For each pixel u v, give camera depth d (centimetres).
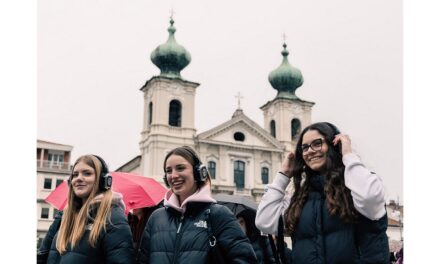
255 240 529
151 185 656
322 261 325
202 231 370
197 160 402
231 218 378
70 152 3941
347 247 320
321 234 332
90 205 395
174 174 393
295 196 362
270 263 531
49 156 3897
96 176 406
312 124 369
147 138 3925
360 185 321
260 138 4228
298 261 339
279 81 4700
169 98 3984
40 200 3722
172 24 4338
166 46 4244
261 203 388
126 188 627
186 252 364
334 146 356
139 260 389
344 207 324
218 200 551
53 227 437
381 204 321
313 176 362
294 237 350
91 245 379
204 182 400
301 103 4569
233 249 366
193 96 4072
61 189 648
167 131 3878
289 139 4391
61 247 386
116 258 376
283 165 396
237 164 4122
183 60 4253
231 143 4066
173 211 390
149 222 397
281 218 375
